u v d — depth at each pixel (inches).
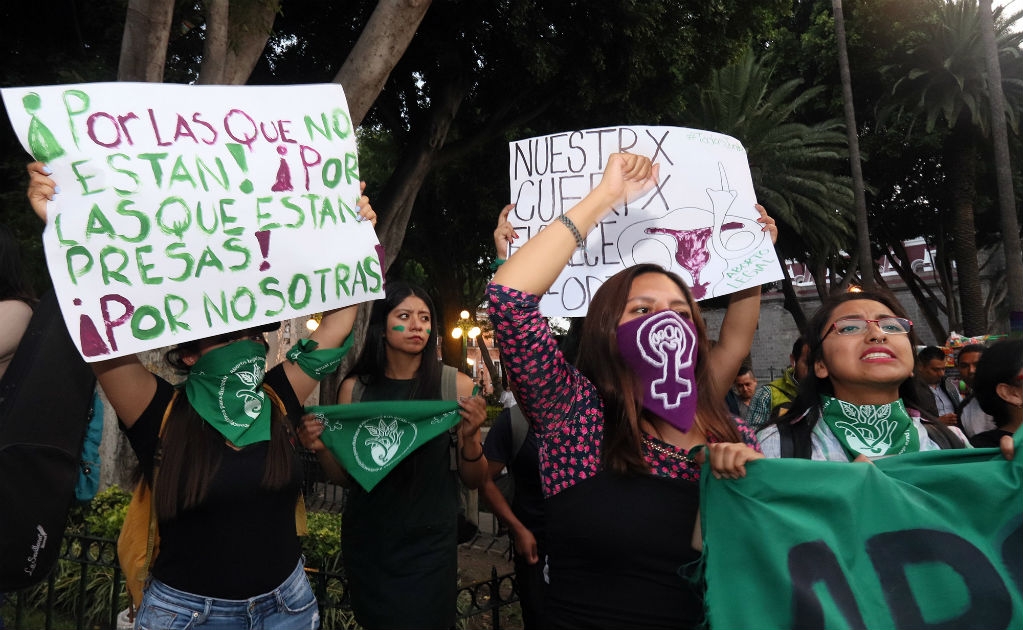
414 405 113.0
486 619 191.6
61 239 80.0
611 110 550.3
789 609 61.4
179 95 90.9
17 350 85.7
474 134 557.6
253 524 83.5
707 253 109.0
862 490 67.2
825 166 906.7
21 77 346.3
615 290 72.7
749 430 79.4
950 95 812.0
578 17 479.2
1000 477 69.3
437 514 115.5
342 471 117.6
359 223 103.7
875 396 86.6
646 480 67.1
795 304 1068.5
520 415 120.8
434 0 481.4
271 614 84.6
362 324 457.7
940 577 65.7
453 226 872.3
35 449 82.3
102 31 372.2
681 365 69.0
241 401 85.2
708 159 113.1
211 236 89.7
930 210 1047.6
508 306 67.5
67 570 183.9
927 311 1143.6
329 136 102.8
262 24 229.6
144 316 83.6
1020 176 984.9
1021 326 173.2
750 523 64.3
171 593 81.0
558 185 115.3
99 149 83.5
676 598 64.6
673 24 500.7
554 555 68.7
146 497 86.4
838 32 705.0
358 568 115.2
